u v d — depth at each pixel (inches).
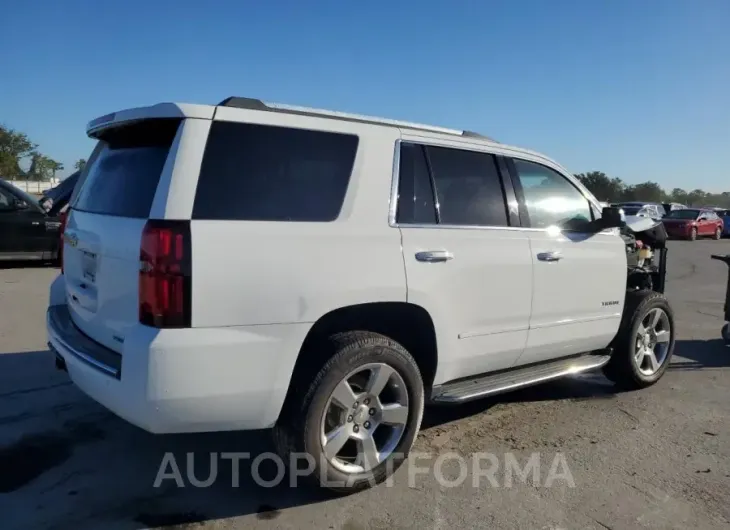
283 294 120.5
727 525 129.6
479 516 130.3
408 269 138.5
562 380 228.4
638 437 174.2
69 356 131.5
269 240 120.3
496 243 160.4
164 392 111.2
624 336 208.4
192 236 112.8
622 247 202.5
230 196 119.3
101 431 167.3
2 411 178.2
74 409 180.9
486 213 162.6
